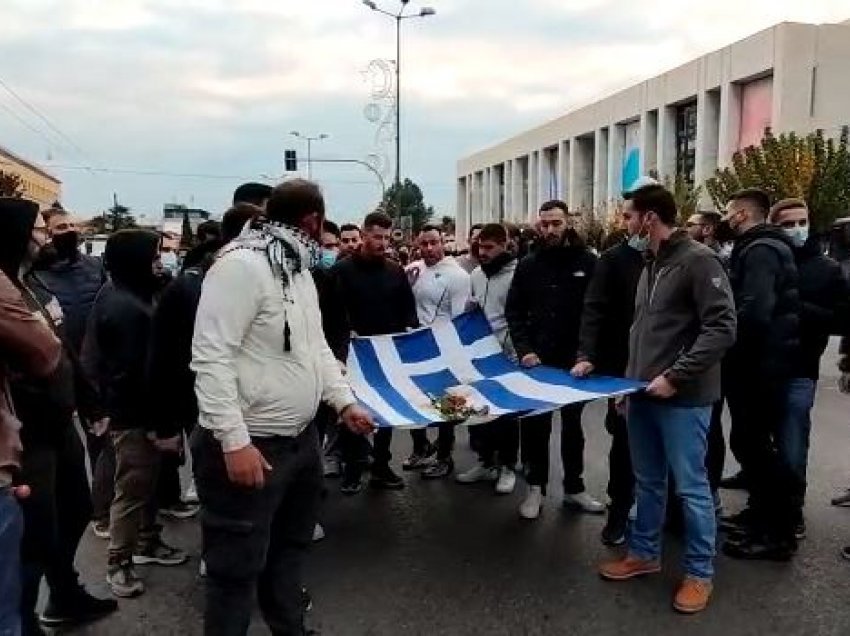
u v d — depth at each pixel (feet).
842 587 14.28
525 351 18.04
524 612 13.41
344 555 15.93
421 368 18.28
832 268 16.26
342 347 17.87
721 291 13.04
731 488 20.18
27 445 10.61
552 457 23.26
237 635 10.14
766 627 12.82
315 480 10.85
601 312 16.60
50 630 12.76
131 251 14.52
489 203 254.27
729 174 96.17
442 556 15.87
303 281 10.36
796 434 15.79
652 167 145.89
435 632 12.71
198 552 16.05
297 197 10.28
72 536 12.60
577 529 17.34
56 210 21.45
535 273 18.26
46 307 12.31
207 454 9.94
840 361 17.97
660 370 13.80
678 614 13.29
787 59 112.27
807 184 84.74
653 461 14.47
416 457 22.70
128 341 13.94
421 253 23.75
